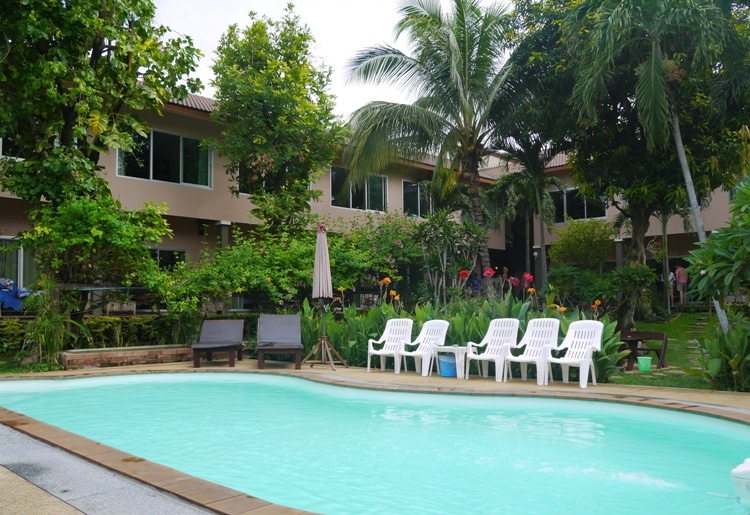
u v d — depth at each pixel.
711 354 8.09
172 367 11.53
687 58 12.77
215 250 15.00
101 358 11.82
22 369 11.02
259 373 10.84
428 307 11.78
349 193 21.36
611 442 5.60
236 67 16.42
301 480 4.44
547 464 4.84
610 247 21.77
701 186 14.76
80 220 11.18
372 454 5.21
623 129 15.30
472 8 15.48
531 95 15.70
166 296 12.78
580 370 8.27
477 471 4.66
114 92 11.89
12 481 3.71
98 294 13.53
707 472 4.61
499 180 22.53
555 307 11.34
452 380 9.40
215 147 16.44
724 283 7.48
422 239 17.17
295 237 16.22
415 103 16.48
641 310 20.16
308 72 16.80
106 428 6.46
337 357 12.22
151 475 3.72
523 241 27.33
